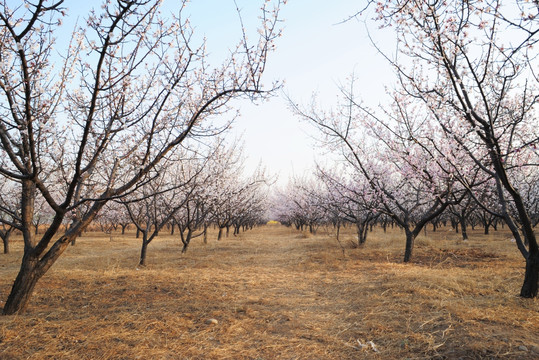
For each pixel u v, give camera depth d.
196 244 17.98
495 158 5.33
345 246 14.52
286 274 8.25
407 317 4.54
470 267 8.48
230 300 5.68
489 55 5.08
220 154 13.10
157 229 10.70
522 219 5.32
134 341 3.82
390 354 3.57
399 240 15.28
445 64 5.27
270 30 4.76
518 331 3.89
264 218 61.09
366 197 11.33
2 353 3.45
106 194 5.16
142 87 5.98
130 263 10.85
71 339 3.84
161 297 5.77
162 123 5.77
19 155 5.11
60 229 27.42
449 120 7.75
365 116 10.70
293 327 4.45
